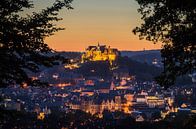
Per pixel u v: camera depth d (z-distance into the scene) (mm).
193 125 25828
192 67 25703
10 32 21844
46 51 22594
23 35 22078
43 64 22562
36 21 22234
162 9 25281
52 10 22594
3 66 21922
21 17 22297
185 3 23656
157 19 25547
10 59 21984
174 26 25375
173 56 25781
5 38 21797
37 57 22391
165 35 25828
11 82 22266
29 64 22359
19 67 22109
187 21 24734
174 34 25359
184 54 25656
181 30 25125
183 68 25828
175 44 25516
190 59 25656
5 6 21625
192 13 24234
